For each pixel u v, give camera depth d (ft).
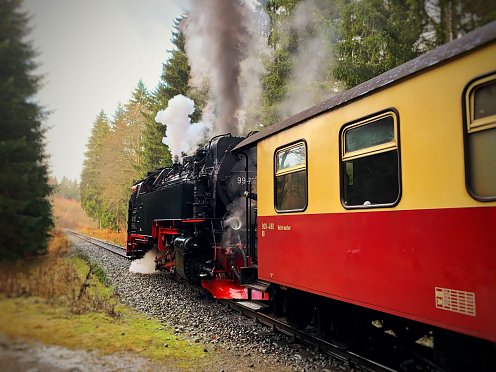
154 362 14.33
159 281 34.73
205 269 28.89
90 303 16.61
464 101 10.69
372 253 13.42
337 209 15.24
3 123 11.54
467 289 10.30
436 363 13.69
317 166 16.56
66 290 14.20
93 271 23.18
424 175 11.66
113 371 12.59
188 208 32.86
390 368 14.75
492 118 9.99
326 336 18.58
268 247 20.39
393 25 26.35
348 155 14.88
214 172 30.81
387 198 13.15
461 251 10.49
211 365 15.66
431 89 11.63
